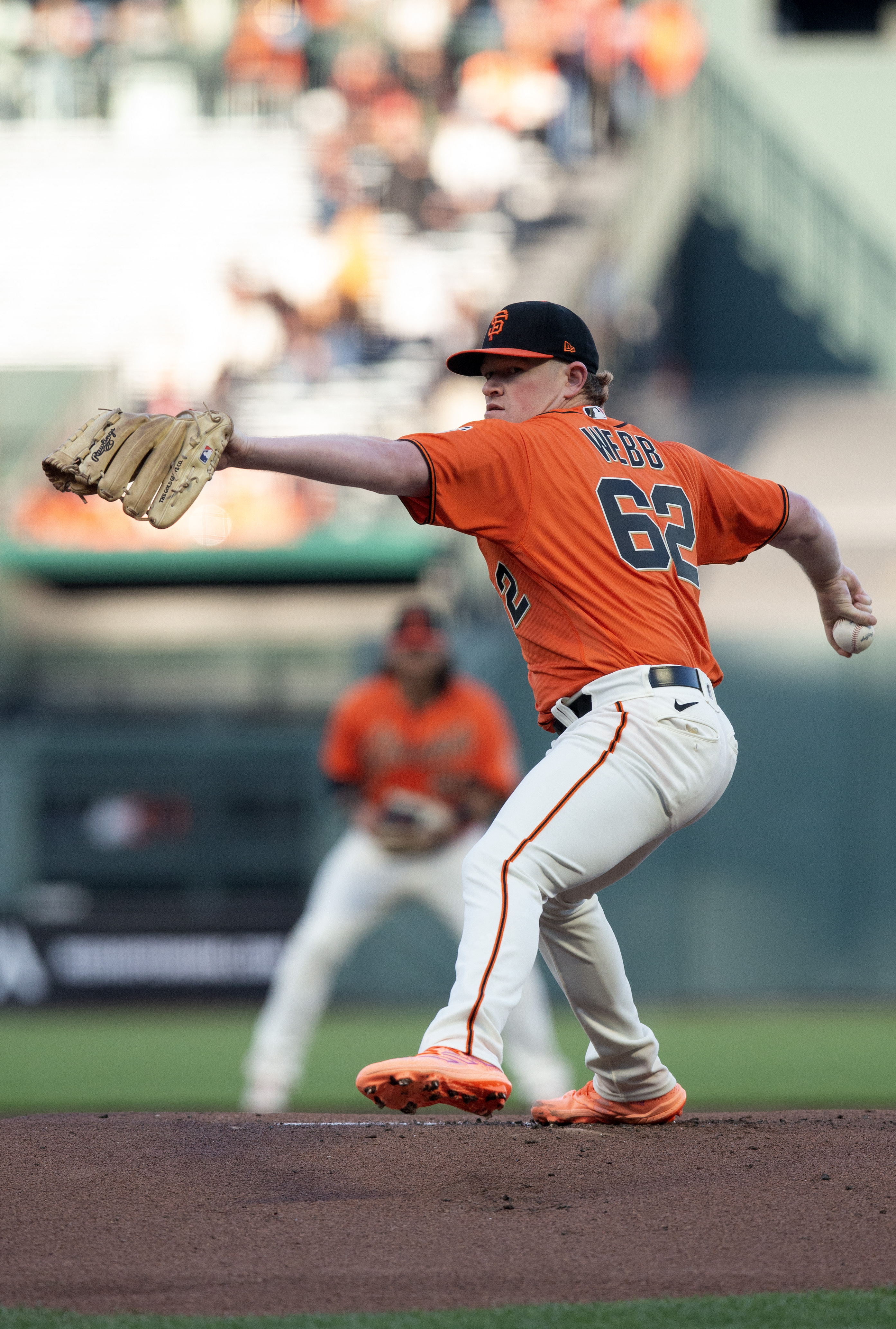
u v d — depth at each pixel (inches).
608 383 464.4
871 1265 350.0
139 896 1507.1
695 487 455.8
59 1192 405.4
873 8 2805.1
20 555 1782.7
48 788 1509.6
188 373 1914.4
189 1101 909.2
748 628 1401.3
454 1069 384.8
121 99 2368.4
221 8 2349.9
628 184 2113.7
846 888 1384.1
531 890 408.5
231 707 1779.0
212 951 1384.1
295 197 2224.4
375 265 1966.0
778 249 2529.5
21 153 2331.4
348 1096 928.3
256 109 2342.5
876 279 2504.9
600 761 410.0
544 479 418.9
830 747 1391.5
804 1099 881.5
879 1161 424.5
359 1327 310.8
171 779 1509.6
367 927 852.0
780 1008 1368.1
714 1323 309.7
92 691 1813.5
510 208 2068.2
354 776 876.0
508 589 435.5
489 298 1899.6
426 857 842.2
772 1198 395.2
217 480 1779.0
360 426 1859.0
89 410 1899.6
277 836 1504.7
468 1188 406.9
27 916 1391.5
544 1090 789.9
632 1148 441.1
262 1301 331.6
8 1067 1060.5
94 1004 1385.3
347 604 1865.2
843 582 491.8
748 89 2529.5
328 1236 372.5
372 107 2145.7
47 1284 343.9
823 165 2517.2
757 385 2524.6
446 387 1866.4
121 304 2086.6
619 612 418.9
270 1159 431.2
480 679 1416.1
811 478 1732.3
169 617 1882.4
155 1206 394.6
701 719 416.5
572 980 461.4
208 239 2156.7
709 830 1391.5
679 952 1387.8
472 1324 311.1
